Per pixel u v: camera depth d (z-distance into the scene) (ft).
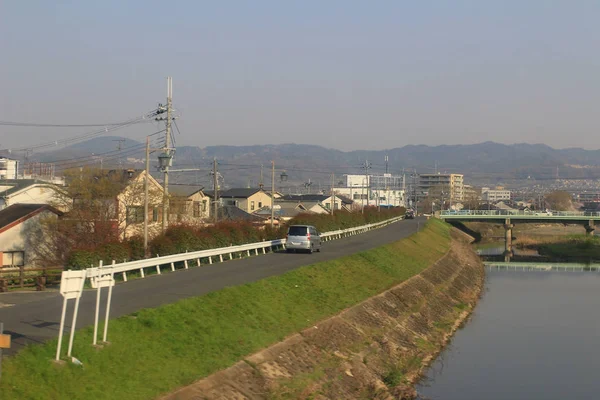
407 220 353.72
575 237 352.28
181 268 104.68
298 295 85.10
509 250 306.55
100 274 60.18
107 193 140.15
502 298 151.53
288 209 298.97
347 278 107.24
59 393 39.42
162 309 60.23
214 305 67.41
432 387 75.51
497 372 83.41
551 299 150.00
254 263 113.19
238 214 231.71
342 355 71.05
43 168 276.00
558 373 83.82
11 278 90.79
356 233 228.02
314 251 142.31
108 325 52.70
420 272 141.79
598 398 73.56
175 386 46.52
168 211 148.87
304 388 57.57
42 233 130.31
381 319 91.56
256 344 61.26
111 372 44.70
